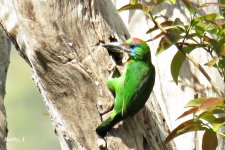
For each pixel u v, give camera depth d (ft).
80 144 36.09
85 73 35.83
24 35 36.35
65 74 35.78
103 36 36.70
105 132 35.19
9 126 98.07
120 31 38.11
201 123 33.86
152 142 36.52
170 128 39.75
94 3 36.60
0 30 42.39
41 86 36.83
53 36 35.78
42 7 35.78
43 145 94.48
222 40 35.32
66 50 35.81
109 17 37.42
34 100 101.86
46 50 35.70
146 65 35.83
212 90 39.29
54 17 35.88
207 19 35.01
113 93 35.96
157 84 40.45
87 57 36.09
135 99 35.06
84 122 35.94
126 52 36.11
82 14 36.35
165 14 40.29
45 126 96.84
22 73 105.81
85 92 35.86
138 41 36.01
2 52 42.73
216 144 33.88
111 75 35.94
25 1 35.76
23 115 100.58
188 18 39.96
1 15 38.06
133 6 36.24
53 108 36.68
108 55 36.42
